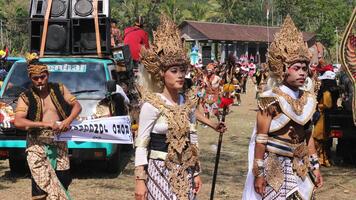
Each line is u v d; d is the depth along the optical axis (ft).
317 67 35.09
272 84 16.88
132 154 37.86
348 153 36.01
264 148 16.33
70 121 20.39
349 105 33.91
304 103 16.40
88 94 30.71
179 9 216.33
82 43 35.78
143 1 179.93
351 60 23.06
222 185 29.01
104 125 27.50
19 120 20.01
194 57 71.67
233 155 38.55
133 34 40.14
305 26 203.10
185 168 15.37
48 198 19.94
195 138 15.81
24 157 29.86
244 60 133.28
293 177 16.38
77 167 32.89
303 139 16.58
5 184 28.94
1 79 47.42
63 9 35.63
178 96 15.70
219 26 187.32
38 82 20.02
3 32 203.51
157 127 15.24
